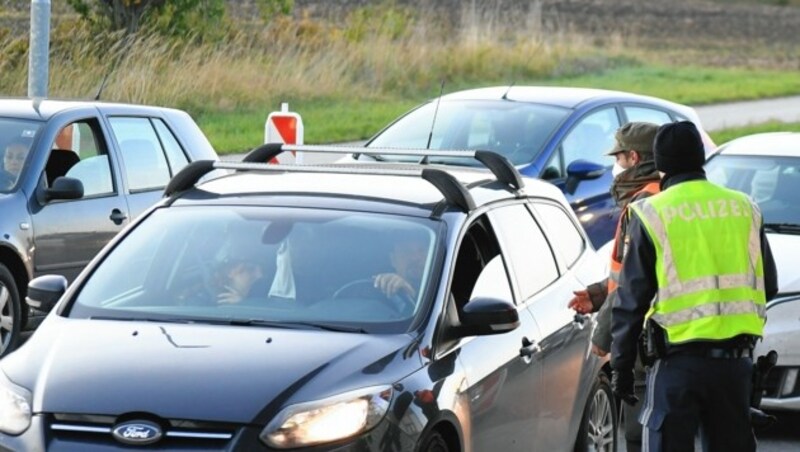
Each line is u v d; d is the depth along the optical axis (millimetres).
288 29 76750
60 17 70688
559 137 32875
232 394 14227
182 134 30500
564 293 18891
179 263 16922
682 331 15484
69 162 28172
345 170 18656
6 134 27328
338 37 78750
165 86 62812
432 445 14961
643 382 20688
